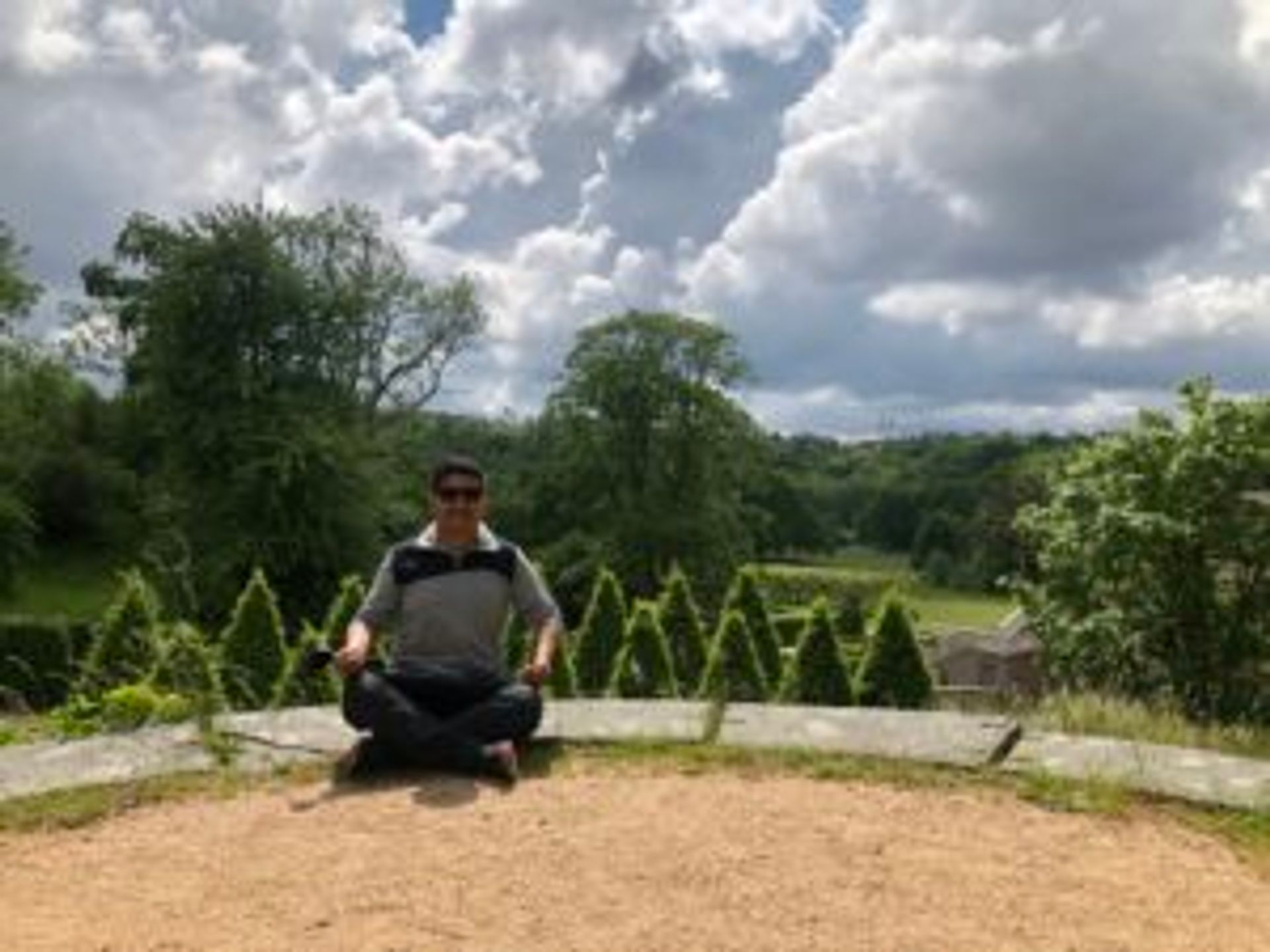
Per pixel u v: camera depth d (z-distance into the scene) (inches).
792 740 121.6
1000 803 106.6
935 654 588.7
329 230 705.0
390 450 713.0
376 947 77.3
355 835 96.2
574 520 797.2
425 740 110.7
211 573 622.5
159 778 113.7
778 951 76.8
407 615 119.0
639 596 761.6
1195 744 177.3
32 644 468.4
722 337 782.5
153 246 678.5
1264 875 94.7
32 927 82.7
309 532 642.8
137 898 87.0
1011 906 85.1
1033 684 337.7
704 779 110.0
